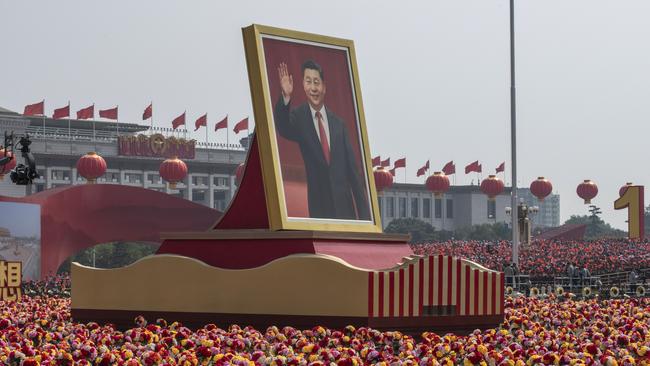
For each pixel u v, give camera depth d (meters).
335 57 89.50
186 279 84.38
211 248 85.62
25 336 68.62
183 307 84.31
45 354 56.56
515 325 79.88
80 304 90.19
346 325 76.44
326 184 85.88
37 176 116.25
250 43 83.69
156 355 56.38
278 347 59.44
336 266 77.12
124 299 87.69
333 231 83.00
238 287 81.75
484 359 56.56
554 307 97.94
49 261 198.00
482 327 83.69
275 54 84.75
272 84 83.69
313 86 86.94
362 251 83.94
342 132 88.44
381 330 76.44
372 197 89.75
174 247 87.69
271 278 80.12
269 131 82.44
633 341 67.81
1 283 128.50
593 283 173.38
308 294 78.38
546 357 55.75
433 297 80.06
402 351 60.09
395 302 77.50
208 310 83.06
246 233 83.75
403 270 78.00
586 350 59.38
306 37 87.38
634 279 169.50
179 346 62.62
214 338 62.72
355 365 55.47
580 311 95.00
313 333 67.19
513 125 164.00
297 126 84.88
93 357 58.62
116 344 65.81
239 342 62.06
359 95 90.56
